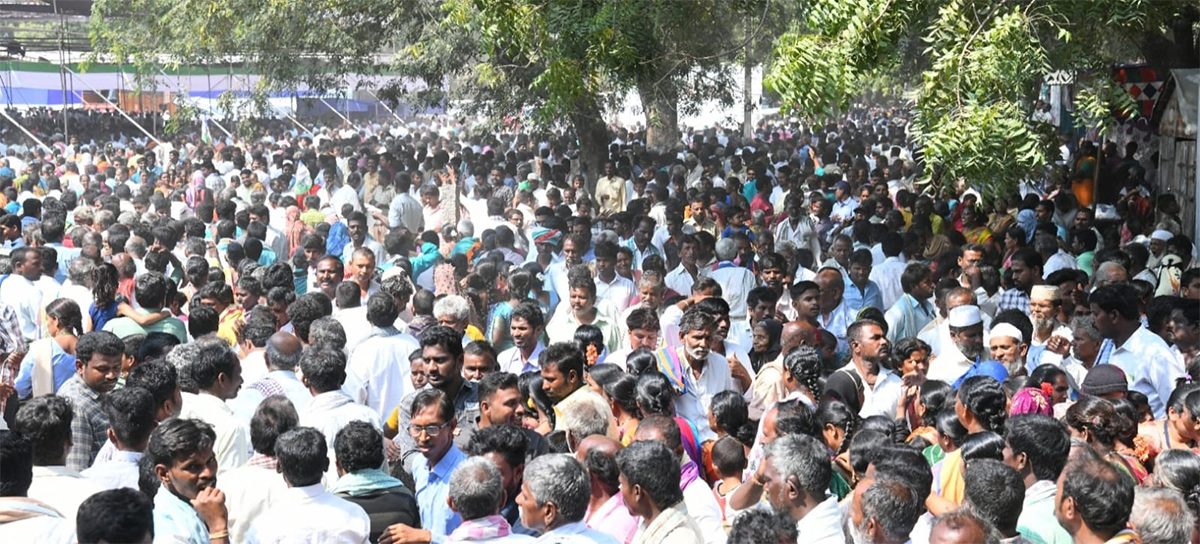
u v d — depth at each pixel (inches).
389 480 298.4
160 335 409.1
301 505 276.4
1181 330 439.8
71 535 253.4
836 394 377.7
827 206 801.6
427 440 315.3
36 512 254.8
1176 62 779.4
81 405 361.4
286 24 1085.1
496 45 765.9
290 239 807.1
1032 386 364.2
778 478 261.6
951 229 714.8
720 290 488.4
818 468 260.1
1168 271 600.7
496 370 378.9
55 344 425.1
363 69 1112.8
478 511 265.0
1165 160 818.8
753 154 1278.3
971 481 254.8
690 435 334.0
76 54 1939.0
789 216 769.6
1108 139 1008.9
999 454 285.0
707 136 1925.4
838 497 309.1
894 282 597.3
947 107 499.5
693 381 395.9
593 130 1023.6
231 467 334.3
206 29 1142.3
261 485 303.0
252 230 679.7
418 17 1047.0
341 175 1155.3
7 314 490.0
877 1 508.4
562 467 256.8
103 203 799.7
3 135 1951.3
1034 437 281.4
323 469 280.1
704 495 299.7
